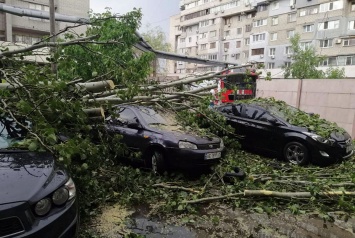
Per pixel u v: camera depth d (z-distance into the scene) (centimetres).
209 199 429
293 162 682
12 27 2692
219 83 886
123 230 349
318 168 616
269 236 355
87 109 427
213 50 5206
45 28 2889
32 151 311
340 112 1089
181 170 542
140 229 355
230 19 4981
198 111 655
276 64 4047
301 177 529
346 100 1071
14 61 429
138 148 564
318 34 3531
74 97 404
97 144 447
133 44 937
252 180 488
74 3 3006
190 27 5838
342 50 3331
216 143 557
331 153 642
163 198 443
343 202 414
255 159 711
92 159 380
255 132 755
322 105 1150
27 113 337
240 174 510
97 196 400
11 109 344
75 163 354
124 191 442
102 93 481
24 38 2811
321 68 3481
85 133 423
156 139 540
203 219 390
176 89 695
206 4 5322
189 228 365
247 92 1573
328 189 449
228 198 437
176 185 499
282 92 1311
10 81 370
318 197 437
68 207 255
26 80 360
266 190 450
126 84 488
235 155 691
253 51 4369
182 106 682
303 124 703
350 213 429
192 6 5659
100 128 449
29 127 343
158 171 536
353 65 3238
